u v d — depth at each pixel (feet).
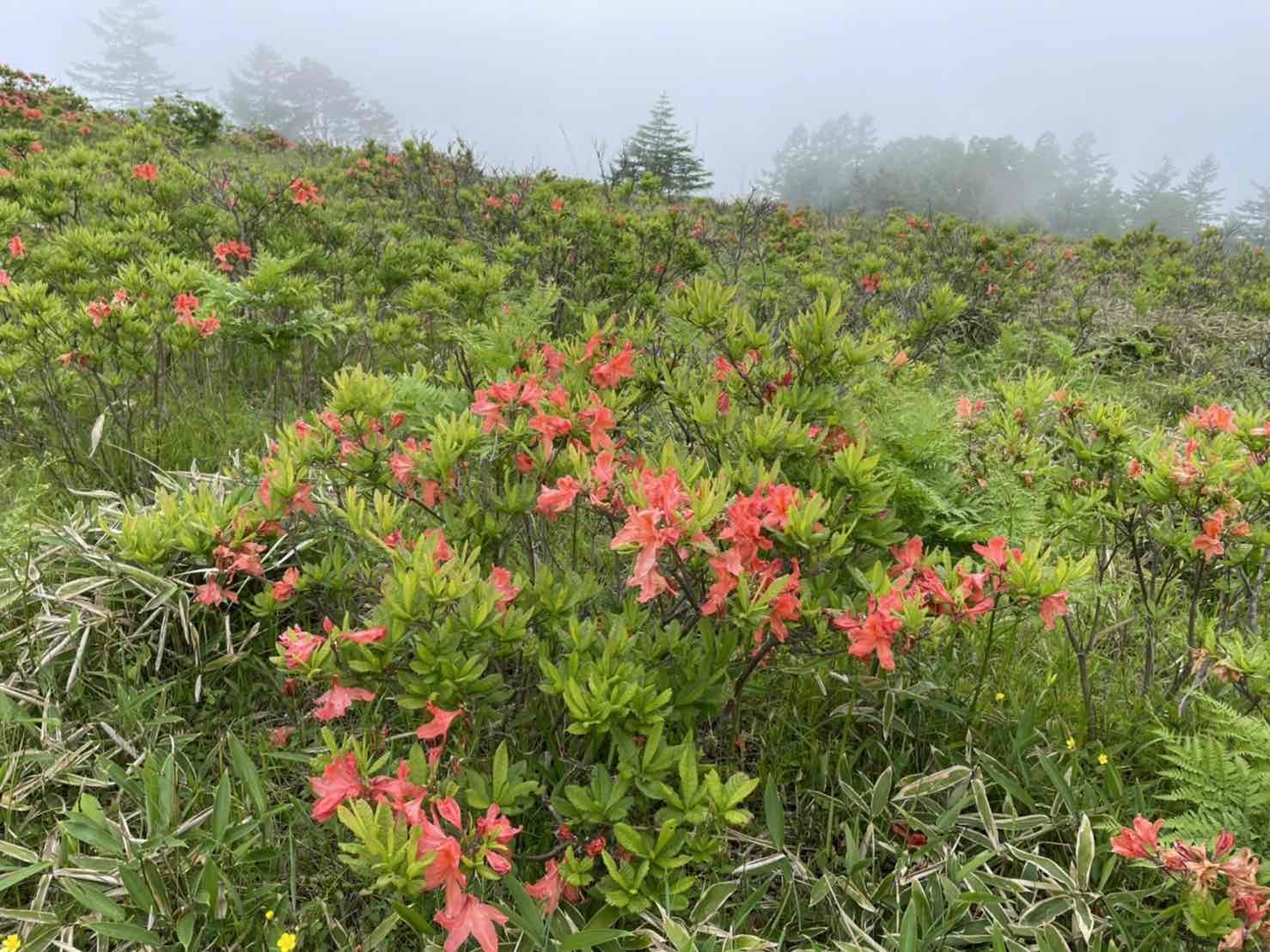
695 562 7.04
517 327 12.12
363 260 22.43
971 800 7.68
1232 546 8.83
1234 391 22.24
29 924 6.36
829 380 9.95
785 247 30.17
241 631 9.50
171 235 21.79
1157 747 8.36
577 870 6.23
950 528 11.16
